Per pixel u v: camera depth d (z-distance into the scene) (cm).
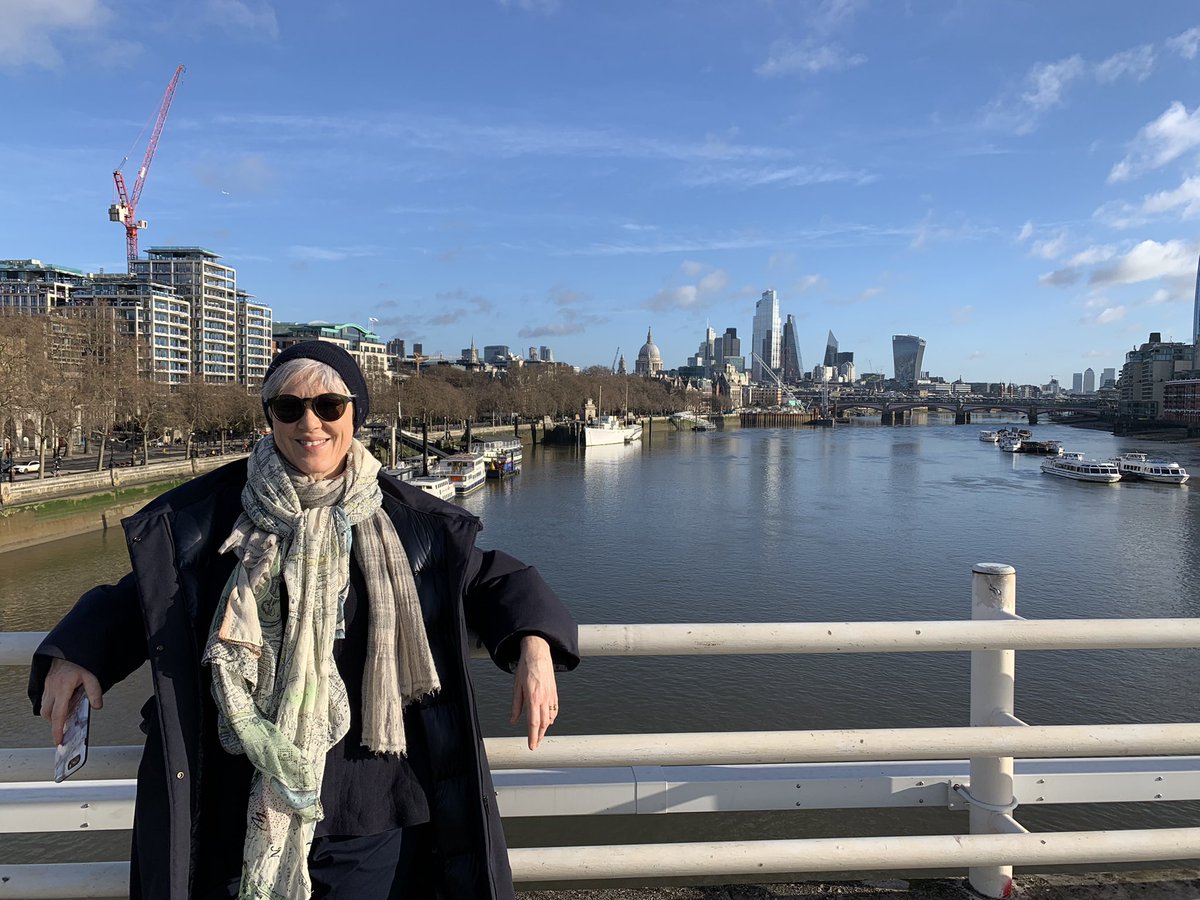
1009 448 12138
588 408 16112
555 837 1398
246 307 18188
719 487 7712
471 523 231
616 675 2384
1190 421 17762
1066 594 3578
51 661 213
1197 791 326
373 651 211
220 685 198
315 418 217
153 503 218
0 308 6419
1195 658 2545
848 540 4781
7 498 4884
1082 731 289
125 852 1370
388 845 213
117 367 6869
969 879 315
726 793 313
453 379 18025
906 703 2205
